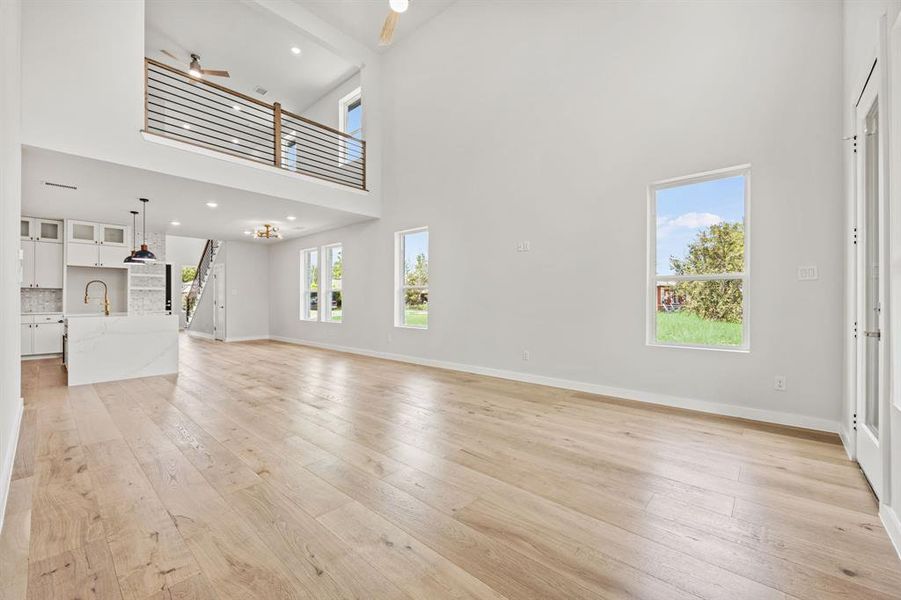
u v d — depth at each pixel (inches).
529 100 185.3
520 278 188.5
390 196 255.8
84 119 144.3
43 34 136.5
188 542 64.1
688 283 145.9
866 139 95.9
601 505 76.5
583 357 167.8
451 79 219.5
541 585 55.2
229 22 242.2
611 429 120.1
